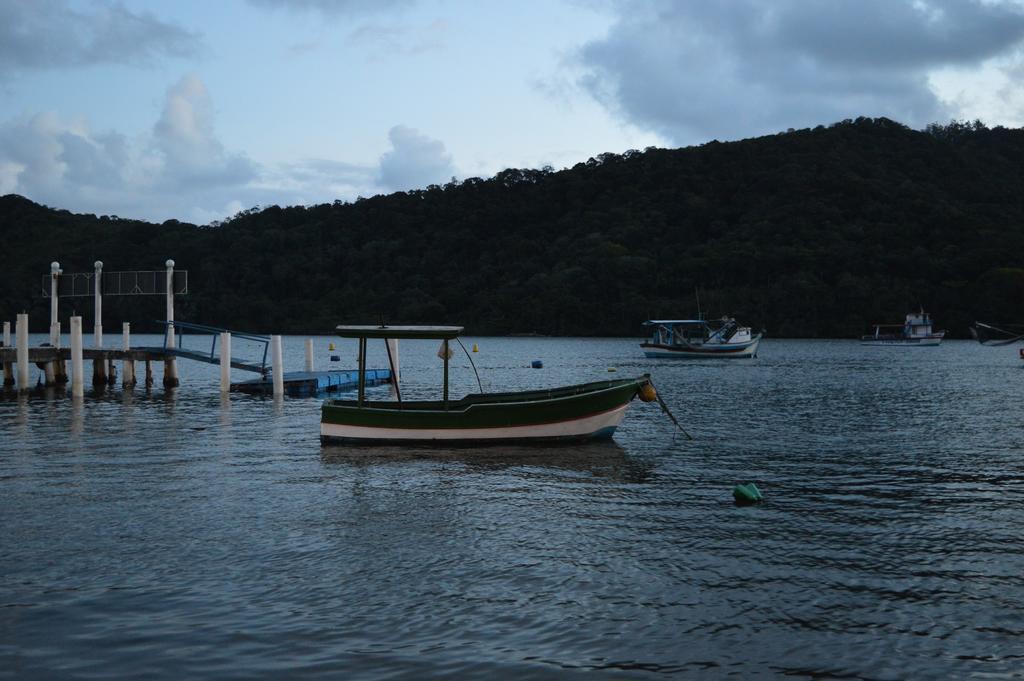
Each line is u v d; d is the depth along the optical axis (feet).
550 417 80.23
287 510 53.01
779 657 31.27
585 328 538.06
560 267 600.80
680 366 241.96
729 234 623.36
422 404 83.97
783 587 38.63
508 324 554.46
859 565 41.98
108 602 36.29
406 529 48.37
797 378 185.88
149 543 45.09
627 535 47.29
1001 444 82.07
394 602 36.42
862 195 650.43
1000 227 602.03
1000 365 249.75
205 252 645.10
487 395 86.28
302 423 96.37
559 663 30.63
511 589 38.11
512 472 66.64
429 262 648.79
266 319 572.10
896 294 511.81
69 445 79.25
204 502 55.16
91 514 51.60
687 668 30.35
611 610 35.65
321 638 32.71
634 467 69.00
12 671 29.91
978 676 29.89
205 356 137.80
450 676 29.58
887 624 34.37
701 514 52.47
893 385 163.73
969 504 55.52
